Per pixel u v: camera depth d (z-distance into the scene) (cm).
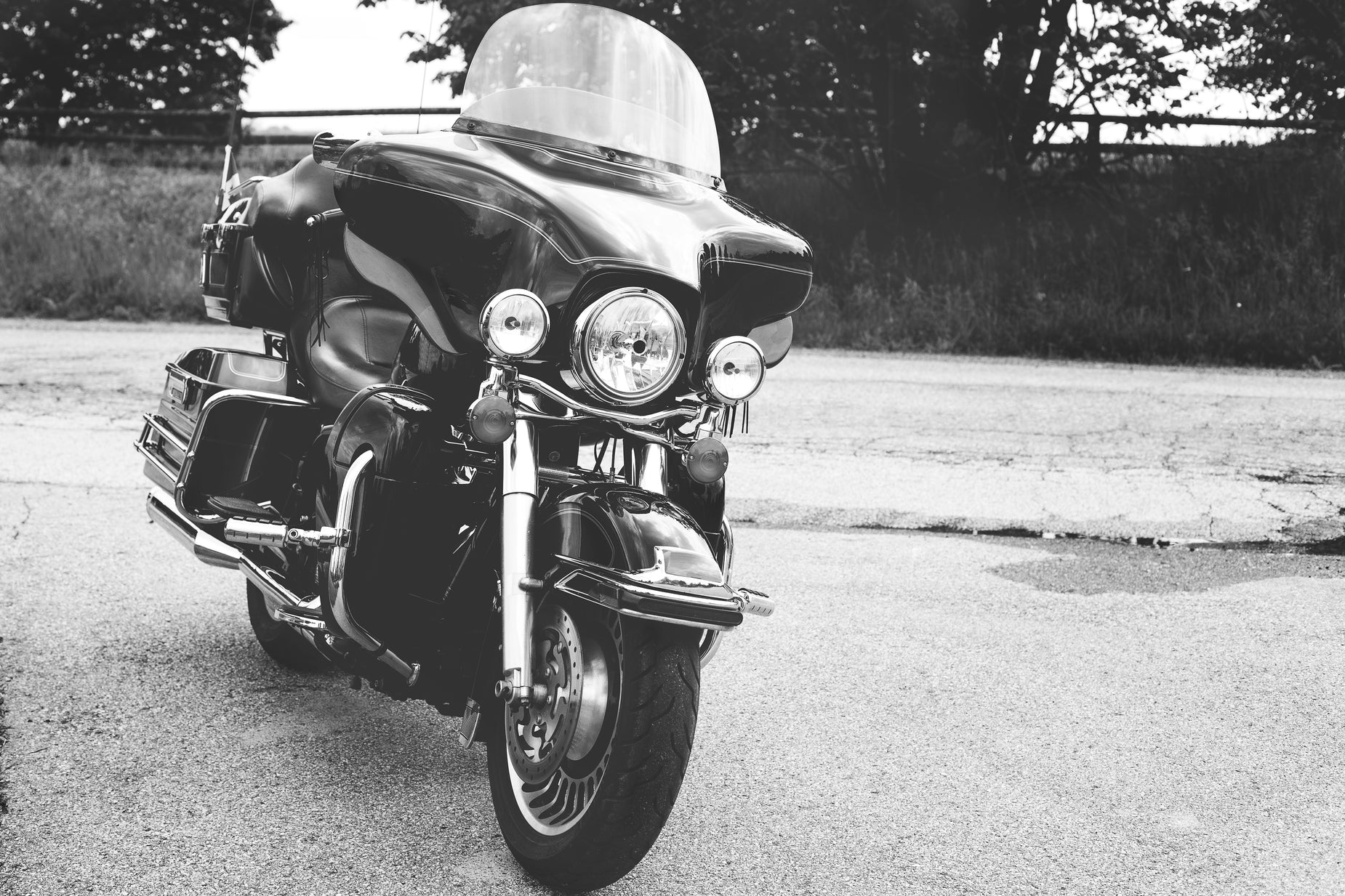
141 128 3105
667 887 298
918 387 1108
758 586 547
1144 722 409
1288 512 688
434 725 392
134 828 314
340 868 299
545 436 324
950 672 451
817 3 1680
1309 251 1521
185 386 438
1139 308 1497
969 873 309
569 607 297
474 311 312
